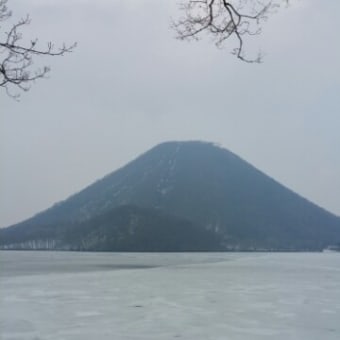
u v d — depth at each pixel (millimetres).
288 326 14617
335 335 13367
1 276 37781
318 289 25938
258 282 30609
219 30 5574
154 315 16531
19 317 16156
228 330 14000
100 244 160000
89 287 26969
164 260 79125
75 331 13789
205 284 28984
